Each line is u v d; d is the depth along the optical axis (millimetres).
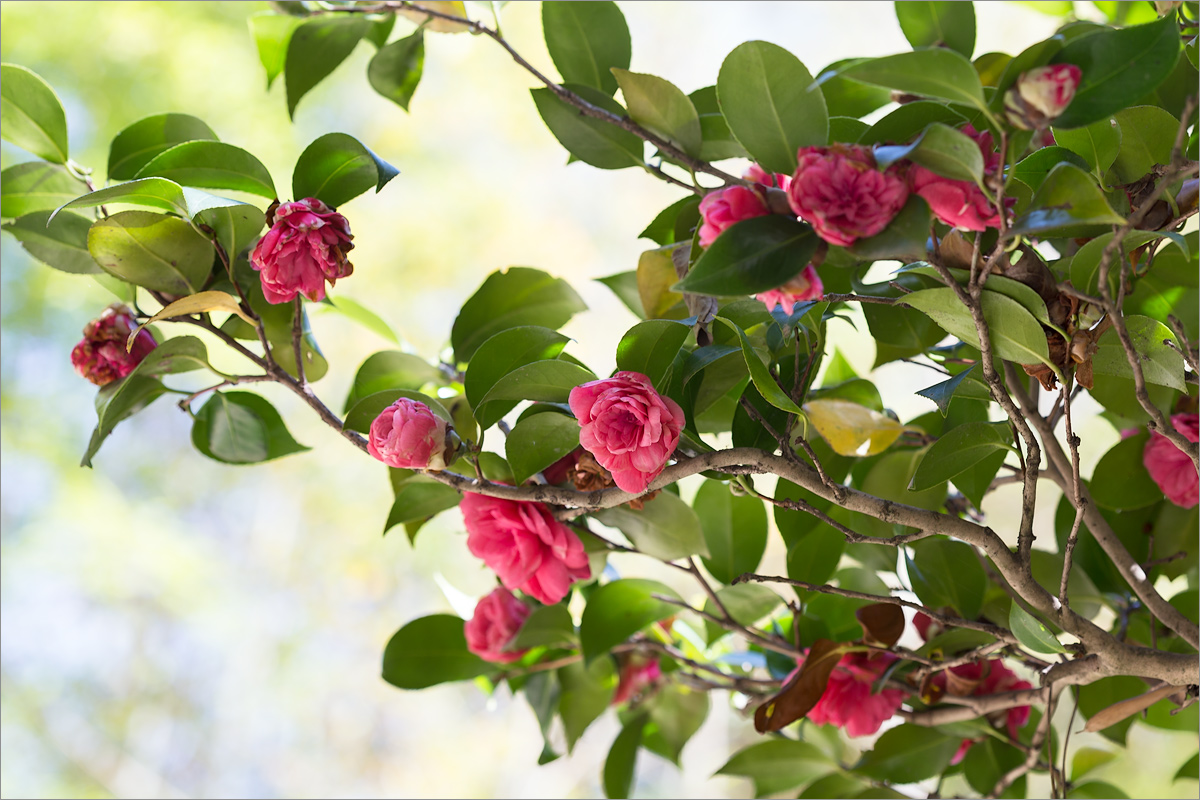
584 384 1470
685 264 1537
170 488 7137
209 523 7215
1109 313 1408
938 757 1688
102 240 1519
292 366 1639
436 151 7605
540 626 1721
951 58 1358
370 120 7445
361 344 7125
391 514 1626
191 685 6965
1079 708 1677
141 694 6855
